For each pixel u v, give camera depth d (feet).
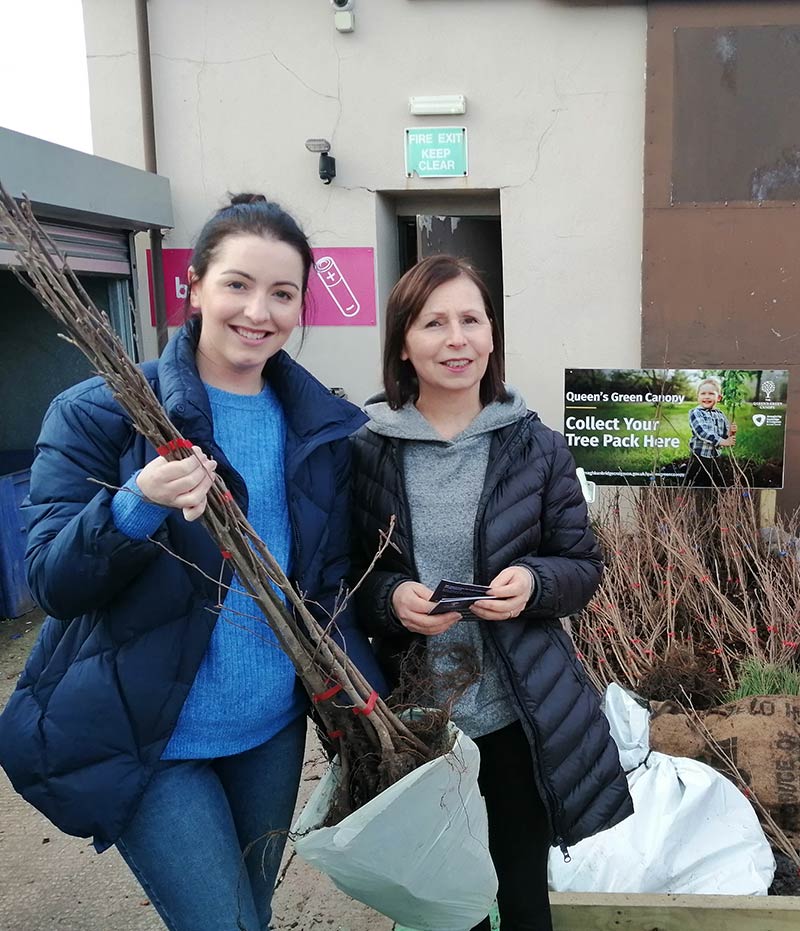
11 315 17.65
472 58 15.71
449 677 5.75
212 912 4.97
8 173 11.62
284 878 8.45
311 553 5.44
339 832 4.55
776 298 15.64
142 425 4.42
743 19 14.82
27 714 4.94
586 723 5.90
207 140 16.39
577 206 16.01
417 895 4.99
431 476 5.97
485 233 18.94
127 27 16.12
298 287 5.19
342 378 16.94
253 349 5.10
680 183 15.48
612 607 11.25
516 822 6.03
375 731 5.05
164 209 16.08
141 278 16.78
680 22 14.97
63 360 17.75
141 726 4.85
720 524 12.85
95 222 14.62
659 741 9.11
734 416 13.14
